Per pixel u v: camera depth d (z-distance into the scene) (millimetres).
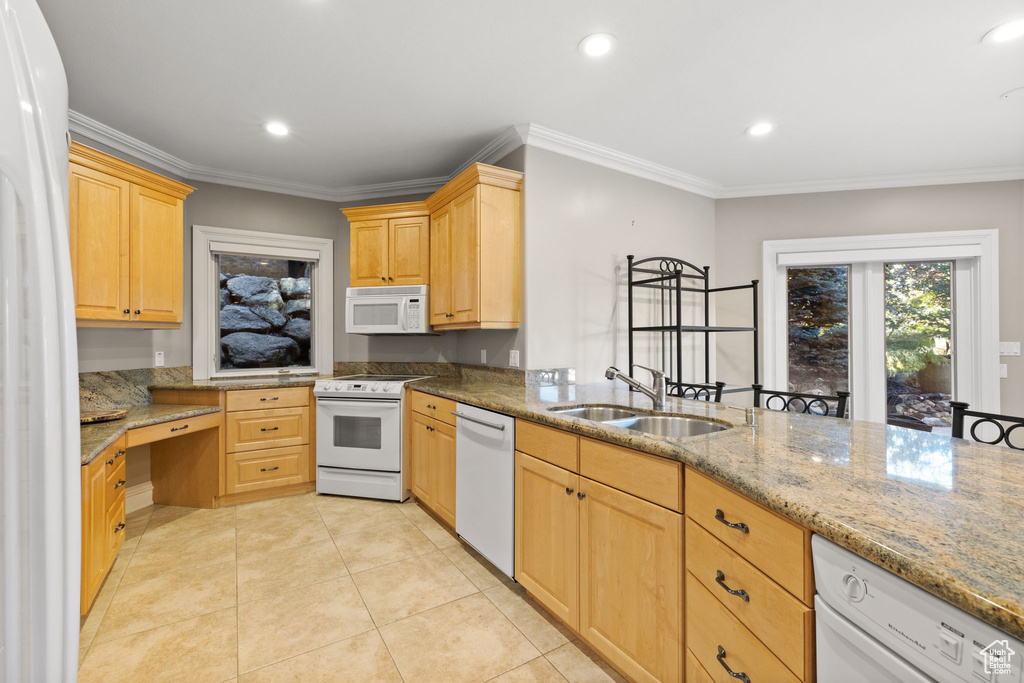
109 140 2793
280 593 2027
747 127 2732
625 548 1453
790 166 3305
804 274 3725
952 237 3361
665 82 2271
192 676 1537
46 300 556
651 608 1362
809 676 875
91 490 1788
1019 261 3297
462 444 2391
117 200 2492
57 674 583
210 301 3449
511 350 2922
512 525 1995
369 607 1927
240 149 3035
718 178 3525
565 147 2896
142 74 2205
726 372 3750
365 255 3438
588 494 1599
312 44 1988
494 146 2955
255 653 1648
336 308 3881
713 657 1144
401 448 3090
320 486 3215
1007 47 1972
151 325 2736
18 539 538
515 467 1985
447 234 3031
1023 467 1134
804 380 3721
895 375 3561
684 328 2920
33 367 544
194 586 2078
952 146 2967
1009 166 3262
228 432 3027
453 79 2254
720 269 3770
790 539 918
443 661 1613
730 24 1852
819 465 1146
